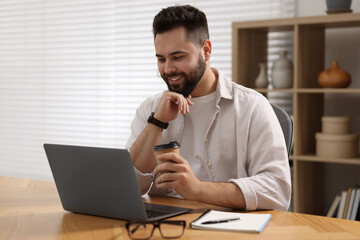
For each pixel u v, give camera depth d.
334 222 1.17
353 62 2.77
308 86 2.65
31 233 1.09
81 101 3.65
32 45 3.90
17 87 3.98
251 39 2.82
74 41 3.66
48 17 3.80
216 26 3.11
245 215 1.21
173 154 1.25
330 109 2.85
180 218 1.21
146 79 3.39
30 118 3.92
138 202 1.14
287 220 1.19
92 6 3.58
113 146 3.52
